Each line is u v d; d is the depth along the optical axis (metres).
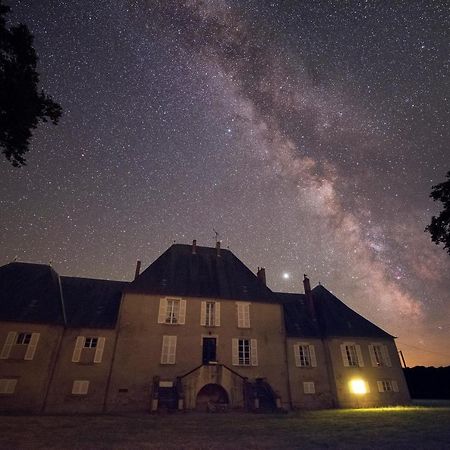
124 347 20.44
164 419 14.97
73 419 14.55
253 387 19.94
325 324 25.70
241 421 14.27
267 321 23.84
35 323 19.70
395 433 10.60
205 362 21.09
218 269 26.59
